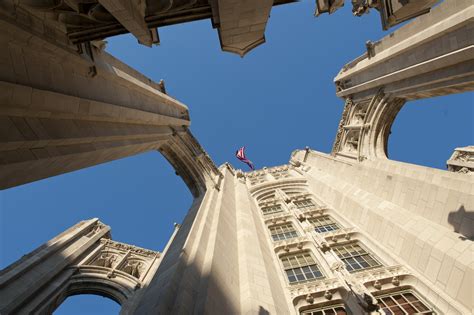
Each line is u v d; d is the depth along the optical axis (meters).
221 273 10.68
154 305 7.88
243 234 16.08
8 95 5.93
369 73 20.66
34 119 6.84
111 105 9.92
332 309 11.61
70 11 7.24
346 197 20.33
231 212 19.39
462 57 11.99
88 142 8.86
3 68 5.96
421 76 15.34
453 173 13.37
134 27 6.78
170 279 9.01
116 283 18.89
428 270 11.73
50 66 7.44
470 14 11.02
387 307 11.09
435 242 12.05
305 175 30.62
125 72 12.72
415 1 8.16
